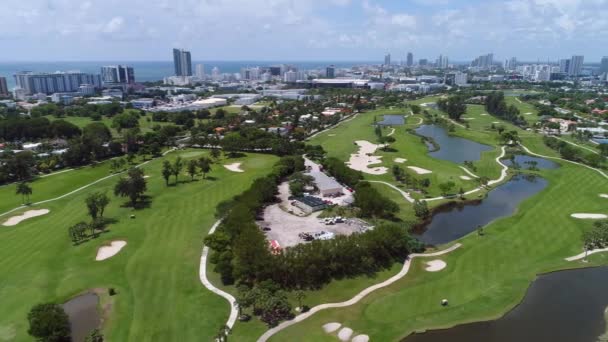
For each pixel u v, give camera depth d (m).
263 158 190.62
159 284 82.12
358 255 85.75
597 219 112.81
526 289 79.94
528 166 174.00
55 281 84.44
